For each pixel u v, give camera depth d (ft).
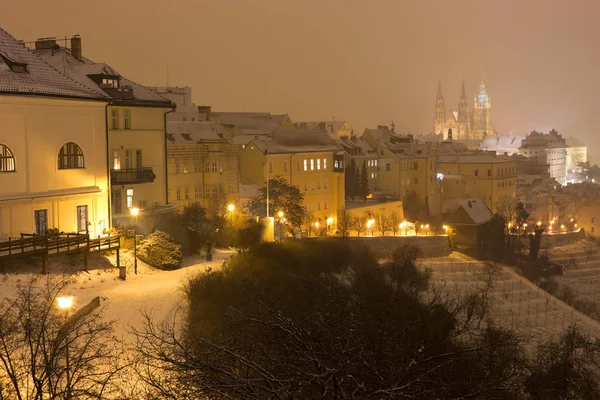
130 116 217.15
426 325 118.83
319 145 429.79
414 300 154.81
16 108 163.12
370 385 60.03
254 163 392.27
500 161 597.93
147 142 223.92
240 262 178.40
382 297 117.19
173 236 209.15
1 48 174.09
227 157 354.33
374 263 263.29
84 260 163.43
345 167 499.92
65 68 209.15
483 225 425.28
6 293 128.47
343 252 248.93
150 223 213.87
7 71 168.35
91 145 183.21
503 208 556.51
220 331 97.96
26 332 80.64
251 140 395.55
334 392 55.31
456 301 254.06
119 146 212.84
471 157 605.31
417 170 567.18
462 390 70.95
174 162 332.19
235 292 137.08
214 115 533.96
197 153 343.05
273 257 195.52
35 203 168.04
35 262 156.04
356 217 432.66
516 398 110.01
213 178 346.95
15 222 163.43
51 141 172.04
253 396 57.11
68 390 70.95
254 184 392.27
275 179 361.30
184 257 207.62
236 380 58.13
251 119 529.45
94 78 208.54
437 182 586.04
